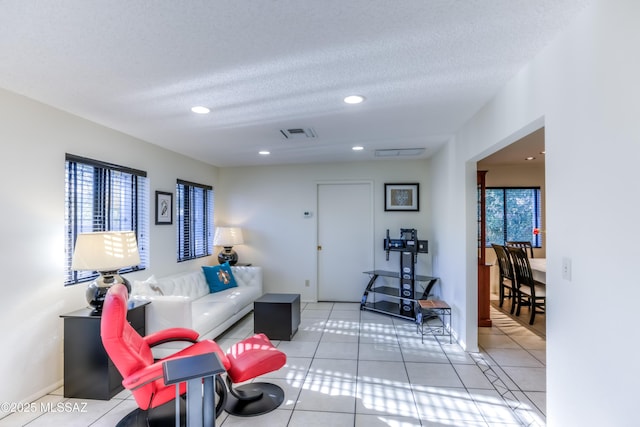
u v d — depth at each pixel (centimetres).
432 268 514
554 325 180
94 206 319
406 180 536
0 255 233
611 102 135
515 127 220
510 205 593
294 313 385
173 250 436
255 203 569
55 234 271
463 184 343
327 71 212
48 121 267
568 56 164
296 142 401
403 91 246
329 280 557
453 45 182
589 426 151
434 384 273
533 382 276
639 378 122
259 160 520
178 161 455
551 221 181
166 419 228
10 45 177
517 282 470
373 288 514
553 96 177
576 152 158
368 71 213
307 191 557
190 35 170
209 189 545
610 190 136
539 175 586
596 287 145
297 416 229
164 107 274
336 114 298
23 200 248
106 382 251
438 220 467
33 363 252
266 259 566
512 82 225
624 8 128
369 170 543
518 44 181
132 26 161
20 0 139
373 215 542
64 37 170
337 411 235
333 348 350
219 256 538
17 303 243
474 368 302
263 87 237
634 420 125
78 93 244
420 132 364
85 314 257
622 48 129
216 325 358
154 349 291
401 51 188
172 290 380
